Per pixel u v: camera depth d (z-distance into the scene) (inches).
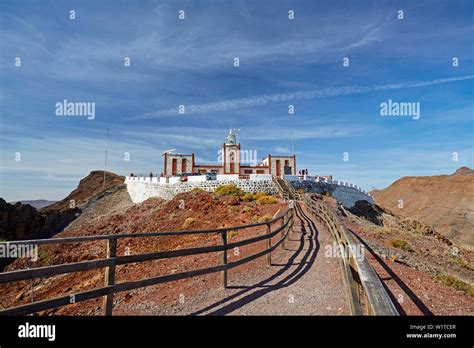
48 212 2689.5
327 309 220.7
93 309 296.8
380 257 440.8
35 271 139.3
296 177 1779.0
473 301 303.7
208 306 231.6
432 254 718.5
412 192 7637.8
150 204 1749.5
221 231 268.1
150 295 299.0
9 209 2471.7
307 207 1077.8
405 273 372.5
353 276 185.9
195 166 2208.4
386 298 109.2
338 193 1871.3
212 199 1272.1
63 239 152.8
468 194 6033.5
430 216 6058.1
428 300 275.3
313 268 345.7
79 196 4146.2
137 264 553.6
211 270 251.0
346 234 250.4
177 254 216.8
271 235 363.3
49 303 145.9
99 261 169.9
